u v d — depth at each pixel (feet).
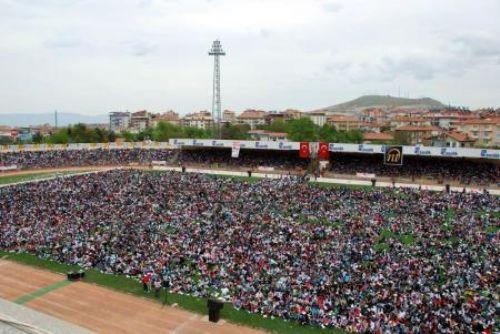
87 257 157.17
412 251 155.02
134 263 149.89
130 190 258.57
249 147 364.58
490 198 231.09
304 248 156.04
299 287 127.85
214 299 118.42
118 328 115.44
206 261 148.77
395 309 113.60
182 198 239.30
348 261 145.18
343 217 201.16
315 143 336.08
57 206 221.25
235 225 187.11
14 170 375.66
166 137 609.01
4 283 142.82
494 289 125.49
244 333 112.47
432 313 109.29
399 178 308.40
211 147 419.13
